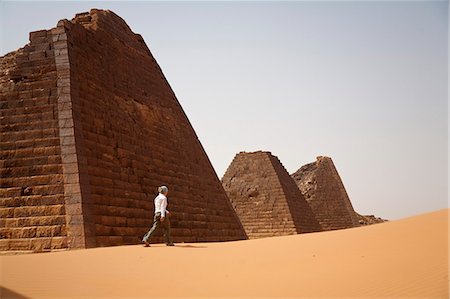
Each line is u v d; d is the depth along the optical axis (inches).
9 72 1203.2
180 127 1713.8
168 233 922.7
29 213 1055.6
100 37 1427.2
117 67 1460.4
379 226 812.0
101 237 1072.2
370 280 514.6
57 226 1032.8
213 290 508.4
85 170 1105.4
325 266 597.6
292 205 2775.6
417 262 563.5
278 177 2785.4
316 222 3053.6
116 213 1169.4
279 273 580.4
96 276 589.6
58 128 1120.8
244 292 495.5
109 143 1251.8
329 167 3580.2
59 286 537.0
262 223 2738.7
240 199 2822.3
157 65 1758.1
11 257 746.8
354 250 664.4
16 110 1155.3
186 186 1567.4
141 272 614.2
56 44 1212.5
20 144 1120.8
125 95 1443.2
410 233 699.4
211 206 1680.6
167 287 527.5
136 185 1302.9
